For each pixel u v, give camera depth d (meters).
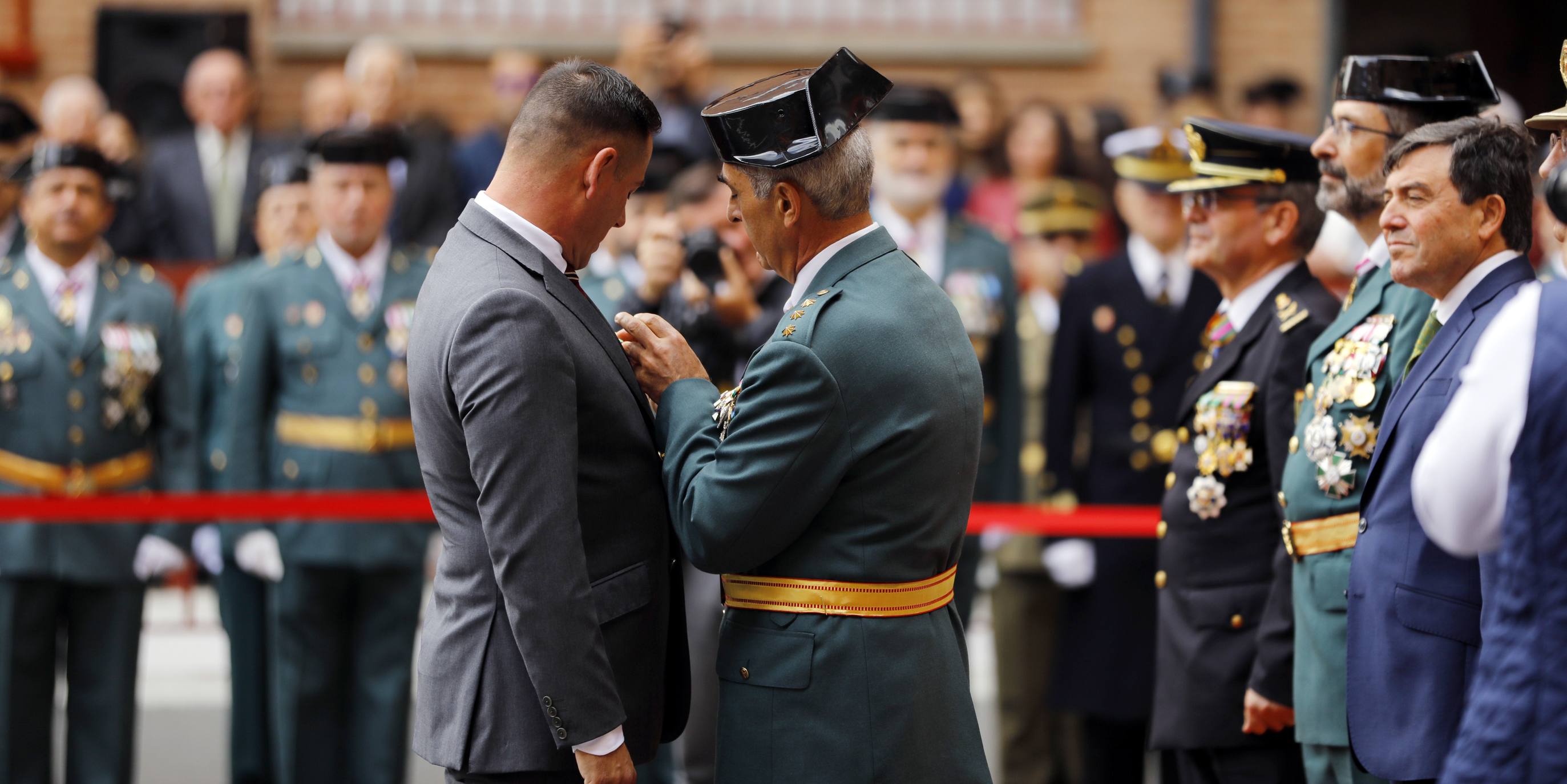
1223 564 13.37
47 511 17.55
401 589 18.95
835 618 10.66
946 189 27.78
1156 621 17.91
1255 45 33.06
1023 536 19.25
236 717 19.70
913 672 10.68
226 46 31.11
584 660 10.29
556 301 10.76
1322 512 11.95
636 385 11.23
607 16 32.97
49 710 18.03
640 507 11.09
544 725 10.63
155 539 18.39
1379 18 35.47
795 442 10.38
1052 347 19.36
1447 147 10.66
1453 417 8.59
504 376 10.24
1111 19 33.28
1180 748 13.56
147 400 18.81
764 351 10.65
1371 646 10.88
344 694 18.97
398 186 27.48
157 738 21.72
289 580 18.55
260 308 19.23
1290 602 12.67
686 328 16.30
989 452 19.95
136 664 18.47
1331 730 11.76
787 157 10.68
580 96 10.86
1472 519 8.53
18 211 20.00
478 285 10.56
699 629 16.97
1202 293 18.55
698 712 16.95
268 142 28.53
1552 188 8.89
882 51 33.12
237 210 28.17
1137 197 18.81
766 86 11.26
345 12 32.41
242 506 18.44
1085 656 18.08
